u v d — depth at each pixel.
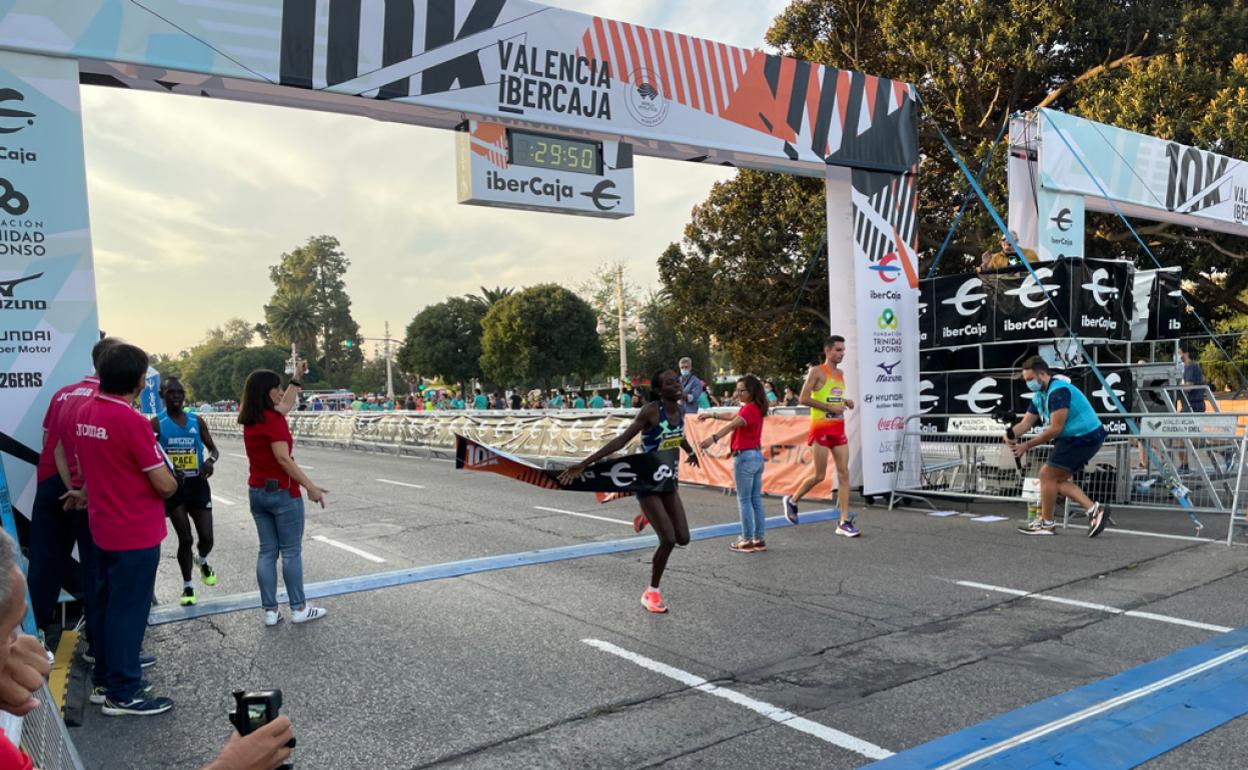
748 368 27.25
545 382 54.28
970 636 5.10
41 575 5.17
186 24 6.36
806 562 7.22
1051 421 7.75
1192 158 13.34
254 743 1.56
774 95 9.74
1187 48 18.22
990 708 3.98
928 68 19.77
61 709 4.37
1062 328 9.55
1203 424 8.25
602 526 9.26
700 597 6.14
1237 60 16.89
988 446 9.84
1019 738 3.62
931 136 20.47
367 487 13.60
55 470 5.19
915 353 10.73
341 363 120.25
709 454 12.60
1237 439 7.99
